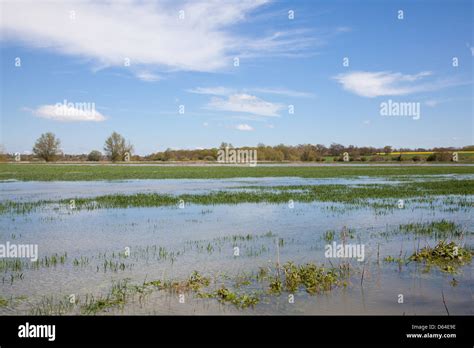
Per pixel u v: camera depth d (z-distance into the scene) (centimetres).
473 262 1239
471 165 9900
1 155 13800
